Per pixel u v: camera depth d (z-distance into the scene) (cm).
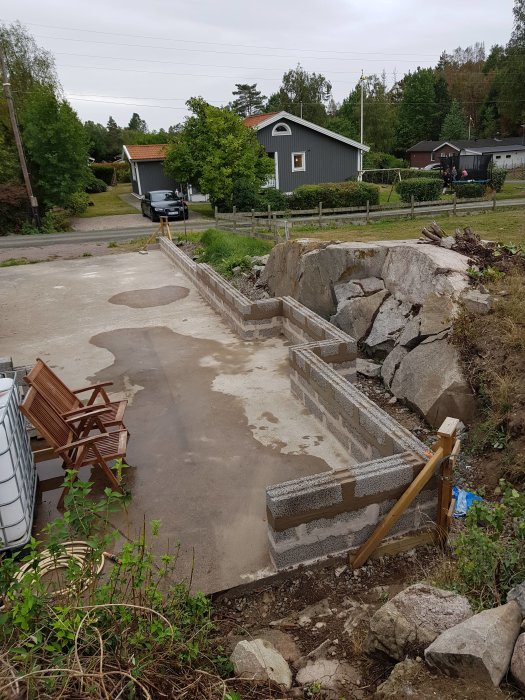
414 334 639
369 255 788
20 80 3662
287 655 310
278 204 2608
